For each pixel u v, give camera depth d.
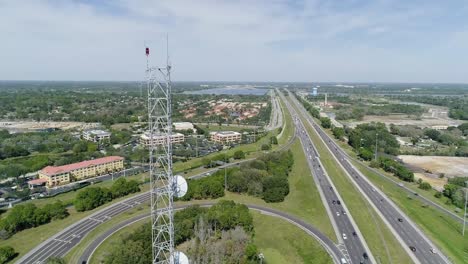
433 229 137.75
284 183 169.00
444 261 114.50
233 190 175.12
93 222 140.12
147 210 151.38
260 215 147.62
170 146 72.44
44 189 193.00
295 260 114.56
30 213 135.38
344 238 127.88
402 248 121.94
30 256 114.38
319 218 145.00
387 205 161.00
